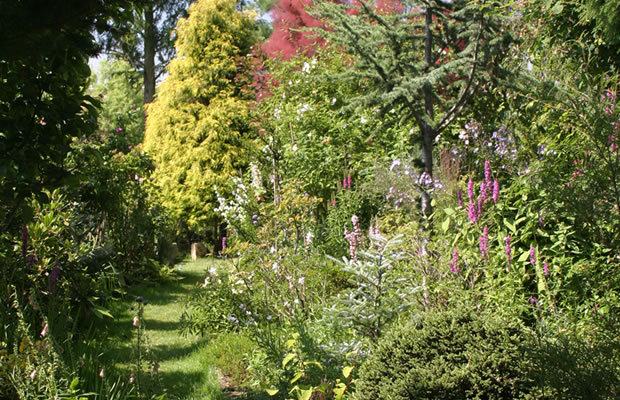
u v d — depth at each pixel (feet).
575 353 9.66
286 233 22.58
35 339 14.28
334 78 18.98
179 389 15.08
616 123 11.34
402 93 17.20
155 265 30.60
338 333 15.06
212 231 48.73
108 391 12.21
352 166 31.04
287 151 31.27
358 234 20.45
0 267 14.94
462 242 17.16
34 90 12.27
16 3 9.05
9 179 12.42
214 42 46.75
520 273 15.20
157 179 46.55
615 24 14.20
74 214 24.17
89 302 19.02
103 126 64.08
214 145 44.60
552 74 17.47
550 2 16.78
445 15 18.49
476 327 11.05
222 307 19.99
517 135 19.40
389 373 11.03
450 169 22.81
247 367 16.28
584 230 15.15
